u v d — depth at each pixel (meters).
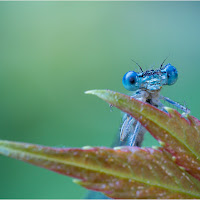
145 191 0.07
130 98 0.07
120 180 0.06
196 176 0.07
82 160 0.06
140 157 0.07
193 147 0.07
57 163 0.06
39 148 0.06
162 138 0.07
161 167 0.07
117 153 0.07
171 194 0.07
